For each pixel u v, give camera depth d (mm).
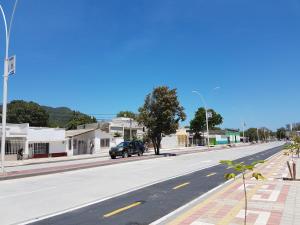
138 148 47000
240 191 14703
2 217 10664
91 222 10039
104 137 69562
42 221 10164
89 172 24547
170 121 48438
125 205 12477
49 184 18234
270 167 25812
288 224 9266
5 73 22953
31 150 50938
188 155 46344
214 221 9664
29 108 90250
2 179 20156
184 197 14070
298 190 14633
